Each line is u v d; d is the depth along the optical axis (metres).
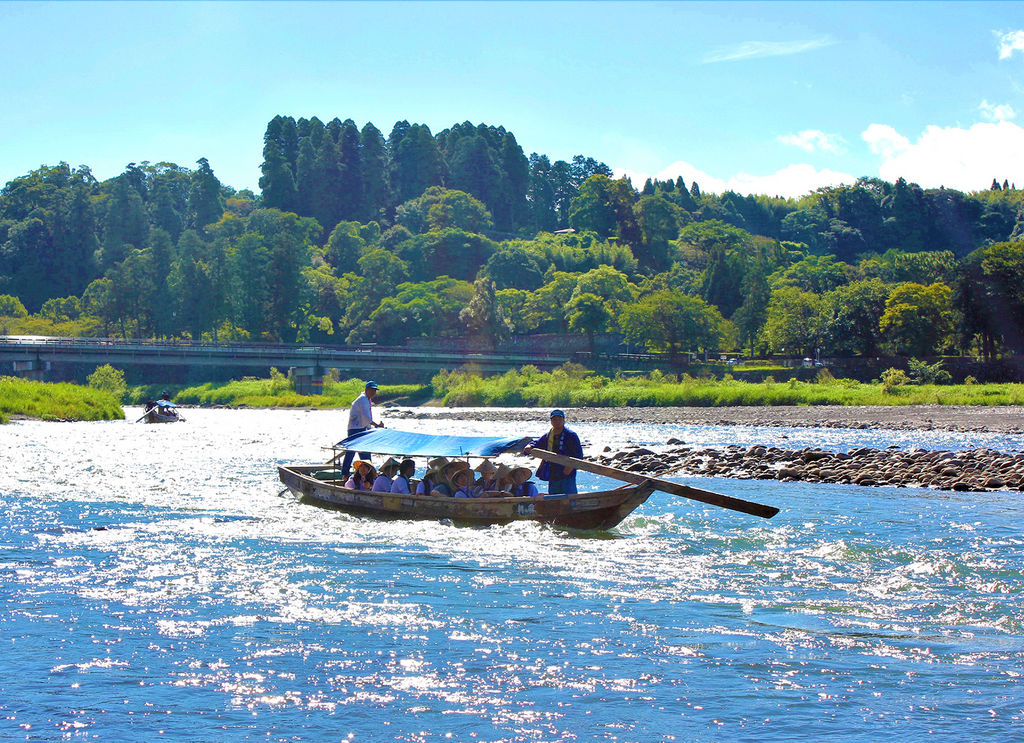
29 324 174.62
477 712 8.60
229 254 181.62
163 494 24.06
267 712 8.56
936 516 20.75
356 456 23.45
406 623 11.45
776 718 8.49
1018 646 10.65
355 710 8.62
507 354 138.62
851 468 30.52
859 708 8.73
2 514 20.30
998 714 8.59
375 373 147.62
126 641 10.64
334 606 12.25
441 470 20.50
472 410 102.19
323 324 182.62
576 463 18.73
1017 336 115.69
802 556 15.91
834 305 137.25
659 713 8.59
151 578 13.87
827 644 10.70
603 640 10.80
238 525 18.94
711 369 127.19
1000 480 26.58
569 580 13.91
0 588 13.14
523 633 11.05
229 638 10.78
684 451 36.78
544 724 8.34
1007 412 70.62
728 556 15.89
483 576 14.16
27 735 8.01
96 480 27.31
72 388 76.06
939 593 13.14
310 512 20.84
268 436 52.62
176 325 174.88
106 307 172.75
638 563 15.25
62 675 9.50
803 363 126.75
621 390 102.50
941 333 124.00
